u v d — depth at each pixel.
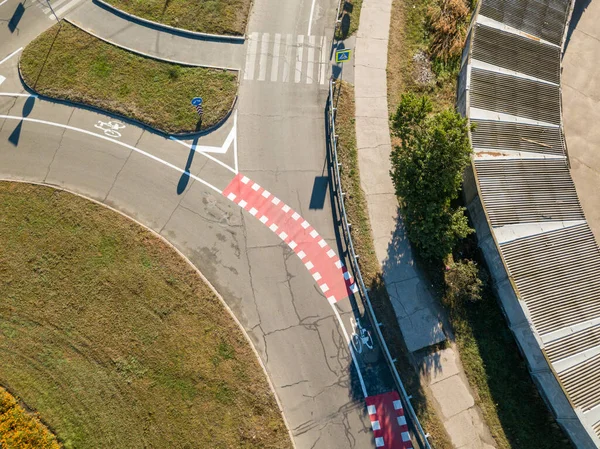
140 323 21.81
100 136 25.70
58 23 28.00
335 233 24.14
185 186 24.83
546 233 22.27
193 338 21.59
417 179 21.41
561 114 25.39
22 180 24.73
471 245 23.98
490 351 22.22
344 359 21.84
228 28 28.02
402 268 23.36
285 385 21.33
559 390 19.64
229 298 22.67
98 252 23.02
